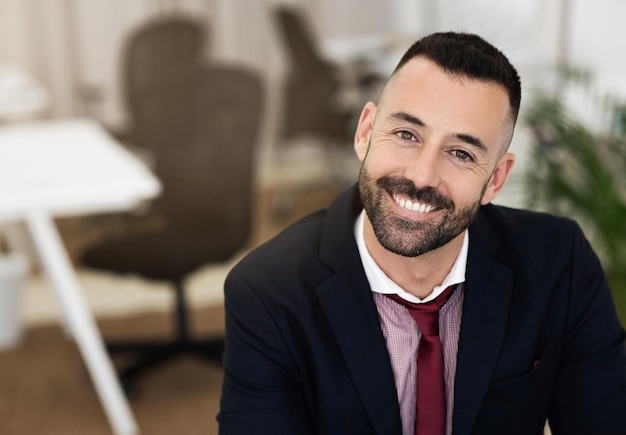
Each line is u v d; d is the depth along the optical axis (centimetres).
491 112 114
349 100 571
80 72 541
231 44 573
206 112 301
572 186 245
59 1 524
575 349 133
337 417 125
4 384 315
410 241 117
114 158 300
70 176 272
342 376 125
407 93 114
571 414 133
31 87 428
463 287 130
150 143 396
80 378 320
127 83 426
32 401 303
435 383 125
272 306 127
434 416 125
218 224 297
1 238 473
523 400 128
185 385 313
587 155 243
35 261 419
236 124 297
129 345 317
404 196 115
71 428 285
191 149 307
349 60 520
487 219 134
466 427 125
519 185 251
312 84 492
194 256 292
